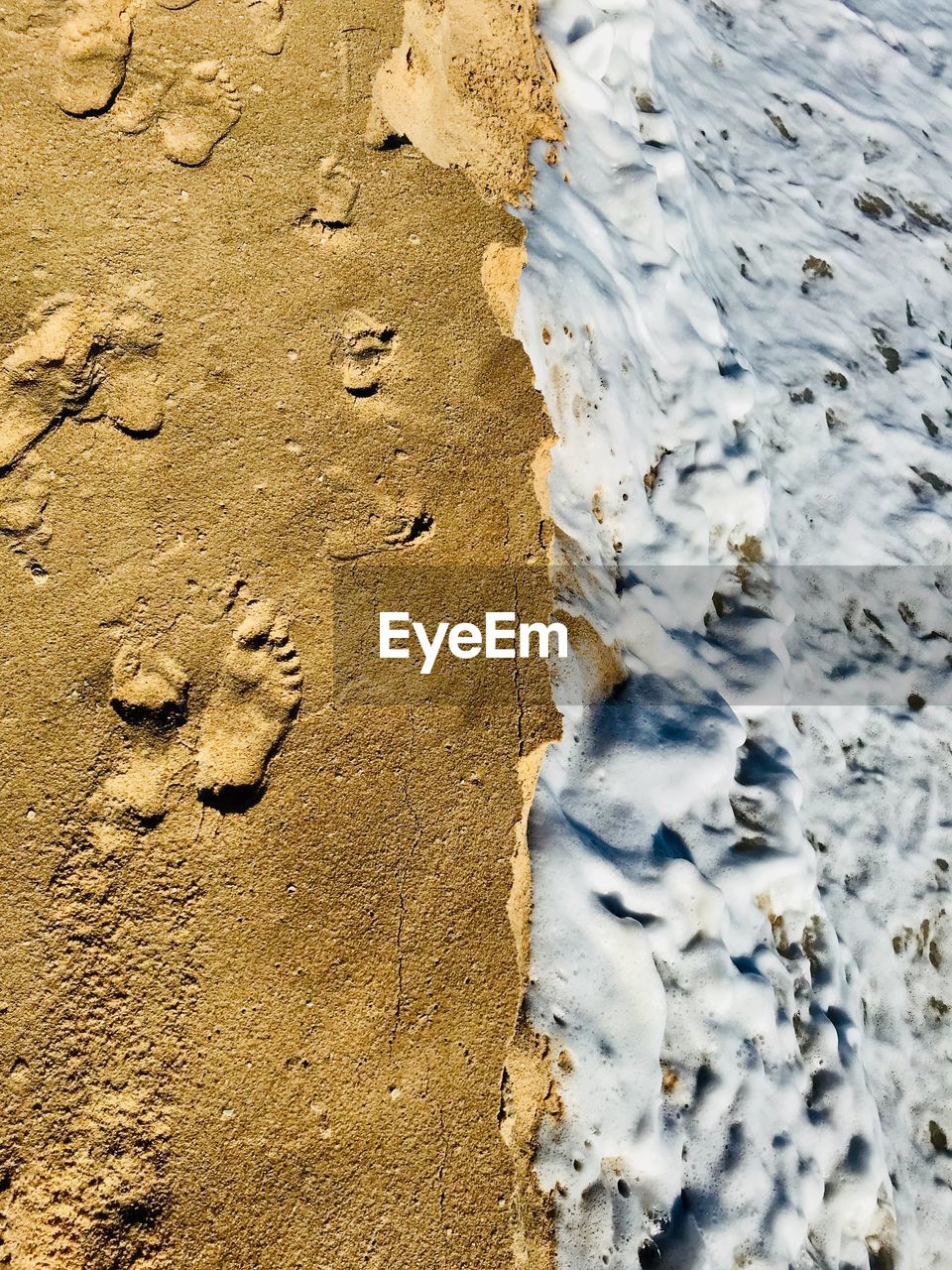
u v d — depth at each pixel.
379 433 2.17
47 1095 1.49
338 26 2.52
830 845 3.00
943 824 3.24
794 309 4.24
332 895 1.75
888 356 4.29
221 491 1.98
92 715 1.74
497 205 2.63
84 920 1.60
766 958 2.48
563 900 2.01
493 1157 1.74
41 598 1.80
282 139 2.35
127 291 2.07
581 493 2.65
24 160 2.09
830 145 5.04
